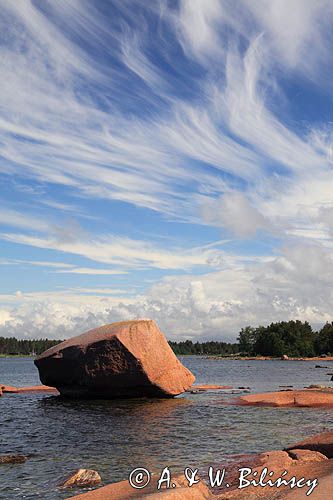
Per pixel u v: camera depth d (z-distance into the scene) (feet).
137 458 55.11
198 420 81.56
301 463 47.67
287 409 94.32
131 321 114.01
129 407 98.22
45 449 60.03
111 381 107.76
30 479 46.93
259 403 100.99
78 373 109.81
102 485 44.96
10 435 69.21
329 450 52.37
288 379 217.56
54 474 48.70
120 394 111.24
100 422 79.87
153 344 109.91
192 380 118.21
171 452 58.03
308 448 54.13
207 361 558.15
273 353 616.80
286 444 62.59
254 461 50.49
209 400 109.50
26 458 54.95
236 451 58.59
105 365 106.22
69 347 111.04
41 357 114.21
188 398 114.62
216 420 81.46
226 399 107.96
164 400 109.70
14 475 48.26
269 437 67.26
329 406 97.60
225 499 38.27
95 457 55.67
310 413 89.35
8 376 250.98
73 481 45.37
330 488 36.52
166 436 67.97
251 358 609.83
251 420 81.56
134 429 73.41
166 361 111.86
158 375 109.19
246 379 217.15
